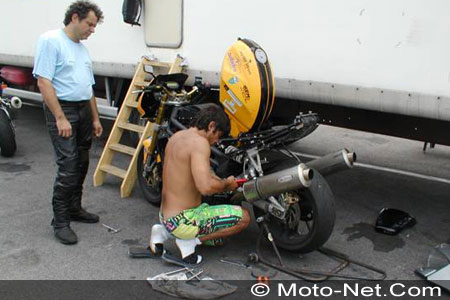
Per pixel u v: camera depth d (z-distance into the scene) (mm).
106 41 5699
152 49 5207
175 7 4863
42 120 8352
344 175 5680
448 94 3281
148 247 3689
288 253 3650
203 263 3488
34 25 6496
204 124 3199
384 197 4949
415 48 3383
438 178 5648
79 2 3648
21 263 3463
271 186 3174
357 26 3635
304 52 3965
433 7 3260
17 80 7469
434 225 4242
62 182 3730
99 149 6578
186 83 4938
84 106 3824
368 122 4211
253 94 3570
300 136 3502
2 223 4148
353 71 3713
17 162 5953
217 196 3664
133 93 4691
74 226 4102
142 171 4629
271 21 4121
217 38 4551
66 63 3613
